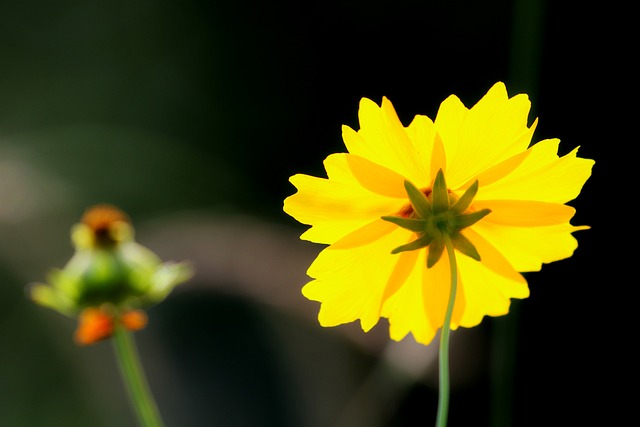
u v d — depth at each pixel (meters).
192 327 1.07
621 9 0.94
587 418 0.95
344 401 1.04
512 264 0.43
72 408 1.16
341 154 0.42
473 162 0.42
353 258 0.42
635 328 0.96
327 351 1.07
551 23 0.97
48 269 1.28
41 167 1.56
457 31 1.59
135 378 0.50
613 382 0.96
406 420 1.02
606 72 0.96
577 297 0.98
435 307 0.43
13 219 1.32
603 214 0.99
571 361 0.98
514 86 0.60
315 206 0.42
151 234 1.33
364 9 1.67
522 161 0.41
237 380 1.05
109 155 1.69
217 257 1.15
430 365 1.04
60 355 1.20
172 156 1.75
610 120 0.97
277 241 1.20
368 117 0.42
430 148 0.42
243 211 1.62
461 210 0.42
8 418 1.17
